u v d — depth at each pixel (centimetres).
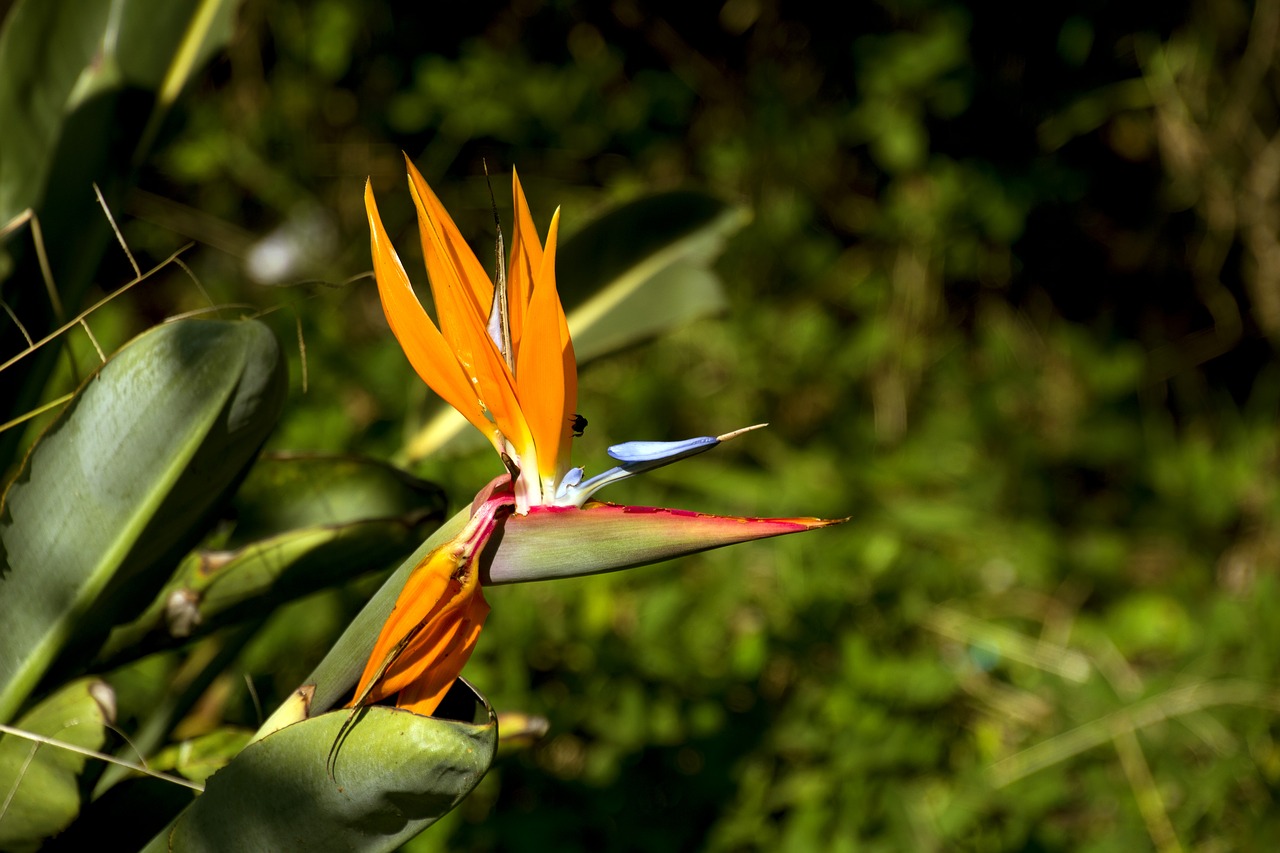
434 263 120
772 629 234
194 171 308
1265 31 308
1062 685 235
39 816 129
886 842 197
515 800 206
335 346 280
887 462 291
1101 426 313
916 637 251
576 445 284
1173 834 211
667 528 118
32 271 142
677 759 206
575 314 164
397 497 144
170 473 126
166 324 126
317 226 322
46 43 142
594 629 218
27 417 133
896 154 319
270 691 163
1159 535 297
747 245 320
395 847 121
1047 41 322
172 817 132
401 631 119
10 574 127
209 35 146
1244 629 239
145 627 135
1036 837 211
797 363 310
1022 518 293
